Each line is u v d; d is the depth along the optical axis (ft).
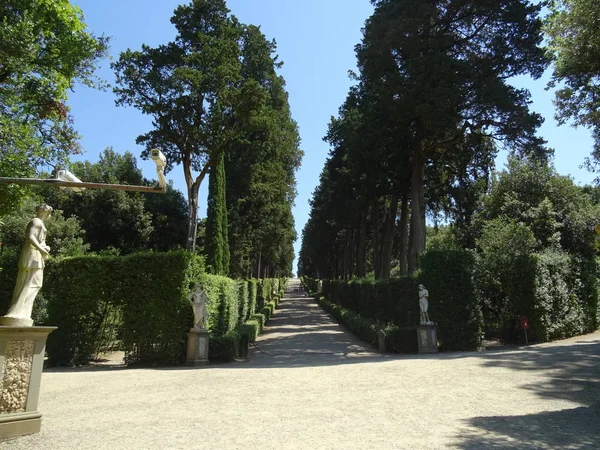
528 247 72.49
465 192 95.09
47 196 120.16
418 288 56.08
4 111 46.01
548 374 29.99
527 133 69.26
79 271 45.80
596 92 56.49
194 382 30.58
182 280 45.11
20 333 18.71
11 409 18.40
